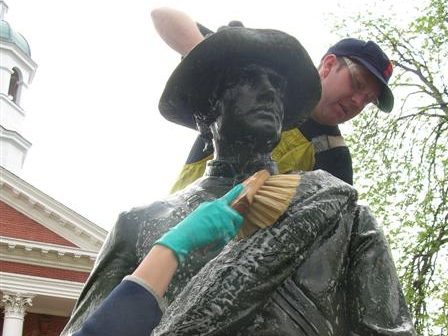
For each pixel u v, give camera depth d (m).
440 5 12.76
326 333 1.54
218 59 1.62
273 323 1.49
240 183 1.59
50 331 28.77
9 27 37.66
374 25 13.02
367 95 2.25
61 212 27.72
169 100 1.71
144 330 1.26
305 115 1.76
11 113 35.97
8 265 27.03
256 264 1.47
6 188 27.62
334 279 1.58
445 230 11.83
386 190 12.31
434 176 12.25
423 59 12.89
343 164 2.27
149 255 1.32
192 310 1.44
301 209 1.54
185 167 2.15
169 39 1.92
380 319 1.56
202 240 1.35
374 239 1.66
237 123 1.62
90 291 1.63
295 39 1.63
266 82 1.62
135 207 1.69
